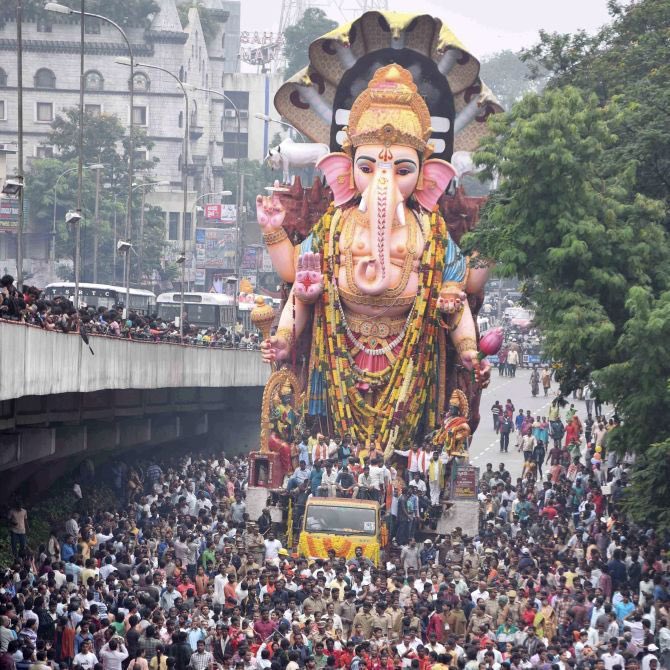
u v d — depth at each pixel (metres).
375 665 40.16
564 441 96.69
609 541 57.75
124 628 42.06
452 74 72.62
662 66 62.88
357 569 52.03
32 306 50.69
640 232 52.59
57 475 64.06
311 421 71.25
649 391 48.09
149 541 56.41
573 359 52.03
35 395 50.31
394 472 65.44
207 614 43.72
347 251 69.31
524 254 52.19
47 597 44.03
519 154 52.22
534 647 43.81
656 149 55.34
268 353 70.00
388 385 69.12
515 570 54.53
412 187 69.88
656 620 46.69
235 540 57.41
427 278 69.00
